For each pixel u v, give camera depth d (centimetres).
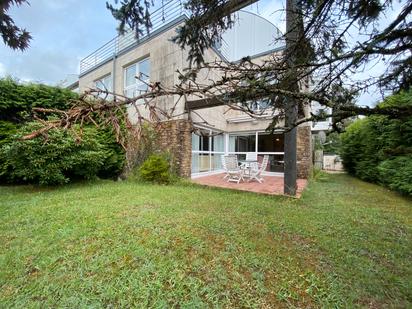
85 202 489
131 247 282
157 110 142
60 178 645
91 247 283
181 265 248
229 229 346
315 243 308
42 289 210
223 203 493
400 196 591
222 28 261
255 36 1014
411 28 150
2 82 686
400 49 151
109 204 471
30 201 501
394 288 217
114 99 120
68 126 104
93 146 709
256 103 211
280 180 852
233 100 171
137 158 870
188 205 471
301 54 215
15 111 710
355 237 329
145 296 201
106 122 117
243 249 286
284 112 223
